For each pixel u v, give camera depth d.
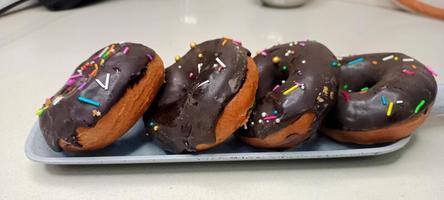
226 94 0.20
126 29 0.42
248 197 0.20
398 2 0.45
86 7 0.49
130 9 0.48
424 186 0.20
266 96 0.22
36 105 0.29
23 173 0.22
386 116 0.21
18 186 0.21
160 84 0.23
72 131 0.20
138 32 0.41
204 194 0.20
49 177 0.22
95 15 0.46
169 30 0.42
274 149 0.22
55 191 0.21
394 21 0.43
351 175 0.21
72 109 0.21
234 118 0.21
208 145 0.21
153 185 0.21
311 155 0.21
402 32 0.40
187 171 0.22
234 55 0.22
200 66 0.23
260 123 0.21
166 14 0.46
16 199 0.20
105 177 0.21
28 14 0.47
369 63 0.25
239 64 0.21
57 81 0.32
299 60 0.23
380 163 0.22
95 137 0.21
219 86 0.21
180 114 0.21
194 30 0.41
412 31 0.40
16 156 0.23
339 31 0.40
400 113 0.21
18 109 0.28
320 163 0.22
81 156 0.22
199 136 0.21
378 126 0.21
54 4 0.47
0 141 0.25
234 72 0.21
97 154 0.22
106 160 0.21
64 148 0.21
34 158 0.21
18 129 0.26
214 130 0.20
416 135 0.24
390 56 0.25
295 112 0.21
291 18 0.44
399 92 0.22
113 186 0.21
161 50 0.37
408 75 0.23
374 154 0.21
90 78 0.21
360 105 0.22
